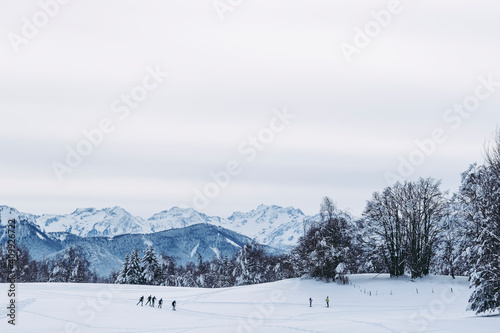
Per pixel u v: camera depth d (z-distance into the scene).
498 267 64.06
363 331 59.22
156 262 154.25
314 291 103.31
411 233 115.81
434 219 115.81
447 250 113.12
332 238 111.56
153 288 119.50
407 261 114.31
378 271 126.44
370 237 119.12
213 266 181.38
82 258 186.12
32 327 64.12
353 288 105.75
